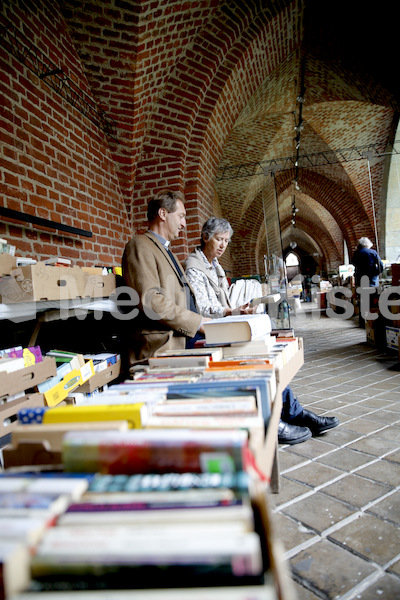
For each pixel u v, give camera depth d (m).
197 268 2.51
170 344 2.04
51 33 3.46
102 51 3.93
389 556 1.31
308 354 5.42
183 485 0.59
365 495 1.70
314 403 3.09
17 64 2.97
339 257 19.97
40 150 3.17
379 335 5.34
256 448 0.69
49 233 3.22
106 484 0.61
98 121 4.32
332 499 1.69
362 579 1.22
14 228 2.79
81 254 3.72
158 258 2.08
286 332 1.93
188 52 4.54
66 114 3.65
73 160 3.71
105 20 3.69
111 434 0.68
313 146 10.68
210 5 4.14
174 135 5.01
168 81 4.69
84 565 0.46
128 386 1.11
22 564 0.46
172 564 0.45
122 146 4.70
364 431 2.42
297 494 1.76
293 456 2.17
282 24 5.33
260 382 1.02
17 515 0.54
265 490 0.62
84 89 4.07
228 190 10.70
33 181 3.05
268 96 7.25
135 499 0.56
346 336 6.92
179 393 1.00
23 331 2.82
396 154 9.78
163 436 0.66
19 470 0.72
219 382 1.05
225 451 0.62
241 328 1.51
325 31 5.80
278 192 13.85
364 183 11.51
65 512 0.55
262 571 0.48
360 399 3.09
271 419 0.97
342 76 7.07
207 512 0.51
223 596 0.41
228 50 4.82
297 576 1.26
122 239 4.75
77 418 0.82
